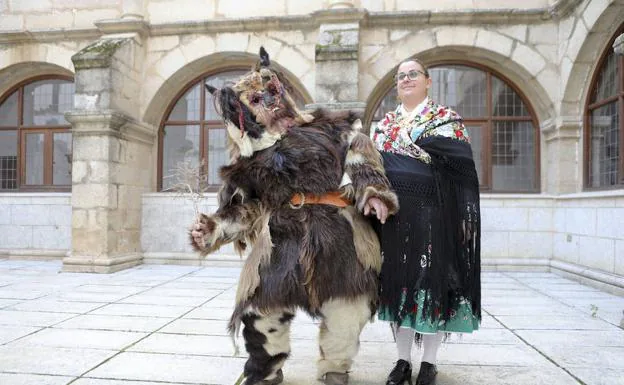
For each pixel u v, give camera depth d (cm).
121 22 762
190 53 779
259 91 227
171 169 821
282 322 230
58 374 275
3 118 872
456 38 725
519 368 292
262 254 223
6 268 729
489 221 729
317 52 686
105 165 698
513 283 617
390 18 726
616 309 463
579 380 271
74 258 696
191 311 443
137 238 779
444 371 287
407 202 245
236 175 229
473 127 764
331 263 217
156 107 803
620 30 606
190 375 275
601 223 584
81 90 704
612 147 619
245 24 760
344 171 228
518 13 705
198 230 225
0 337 352
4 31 810
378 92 767
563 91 684
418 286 240
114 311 442
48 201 826
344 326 226
